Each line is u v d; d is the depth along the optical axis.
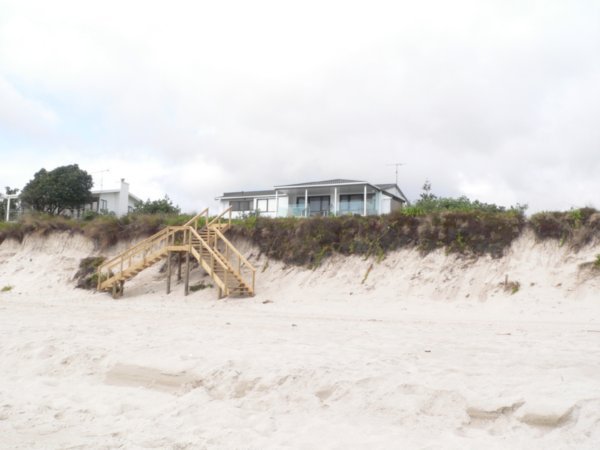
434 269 19.23
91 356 7.75
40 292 23.64
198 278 22.62
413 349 8.13
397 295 18.61
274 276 22.03
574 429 4.57
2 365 7.95
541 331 11.00
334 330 11.16
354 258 21.25
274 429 5.11
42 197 40.91
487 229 19.47
